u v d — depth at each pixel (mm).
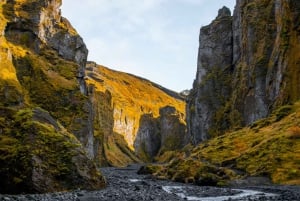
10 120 42531
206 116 167875
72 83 112188
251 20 143875
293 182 56562
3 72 90312
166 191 45625
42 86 103750
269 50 130750
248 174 63062
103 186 43875
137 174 90375
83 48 129625
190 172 66312
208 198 40125
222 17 186625
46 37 119875
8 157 37938
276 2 132250
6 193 36875
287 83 104125
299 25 108938
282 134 70938
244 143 77750
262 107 124875
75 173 41031
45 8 121188
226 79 169500
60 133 44844
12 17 111000
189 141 199500
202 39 190000
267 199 36719
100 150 152250
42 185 37750
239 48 164625
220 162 70875
